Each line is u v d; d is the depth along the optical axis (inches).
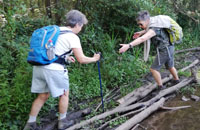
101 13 219.0
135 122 113.4
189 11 299.6
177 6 301.6
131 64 179.5
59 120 110.7
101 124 115.1
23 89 113.8
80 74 161.3
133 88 154.1
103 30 215.8
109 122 115.1
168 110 129.1
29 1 211.3
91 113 125.3
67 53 97.9
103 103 135.7
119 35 227.5
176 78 158.2
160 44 136.7
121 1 210.8
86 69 170.7
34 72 100.3
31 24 175.3
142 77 170.6
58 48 95.4
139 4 222.8
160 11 260.7
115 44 214.2
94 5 214.4
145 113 119.6
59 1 205.8
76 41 97.2
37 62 91.5
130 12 212.7
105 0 208.1
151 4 245.1
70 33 97.7
